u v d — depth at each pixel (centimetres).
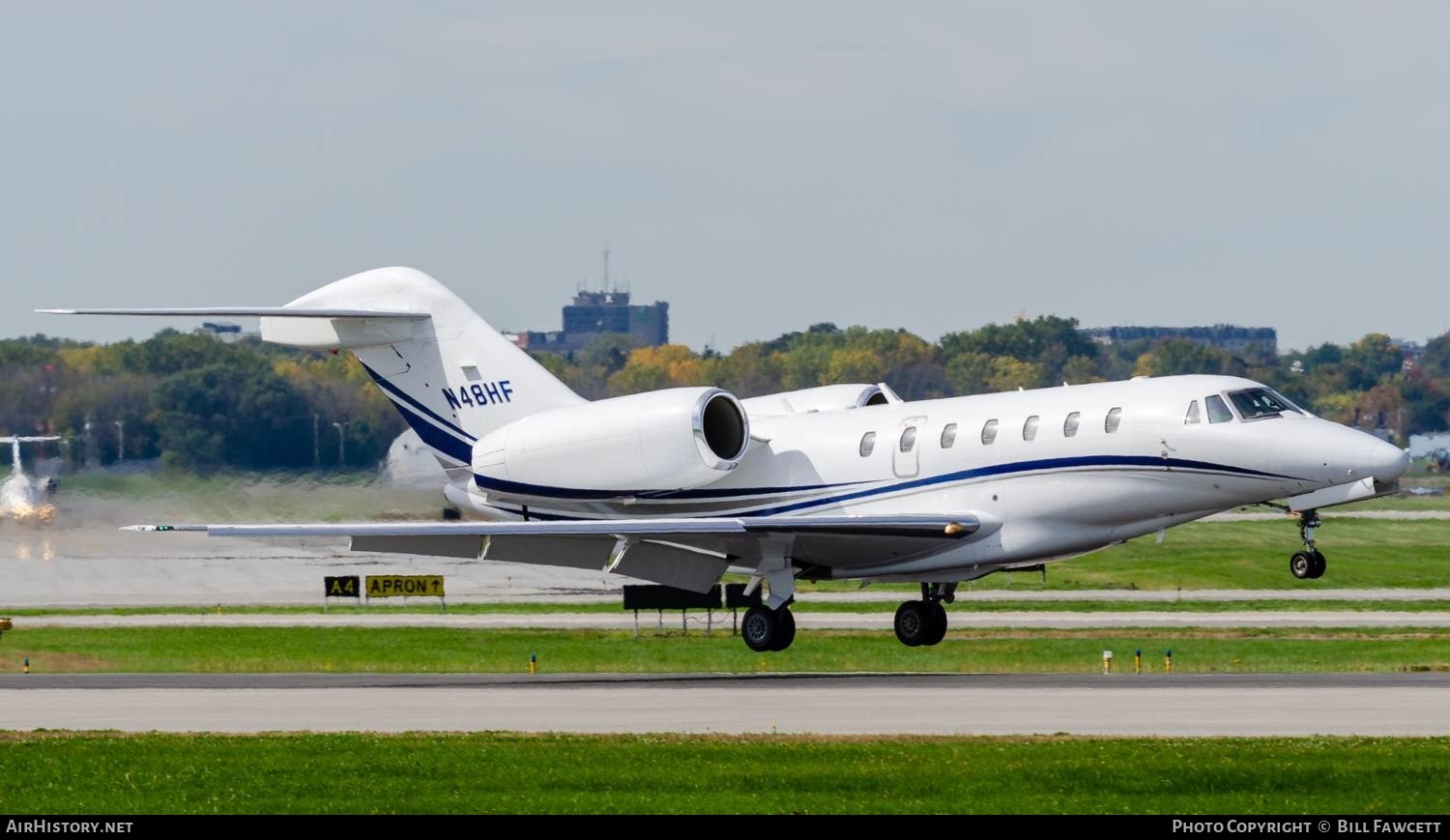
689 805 6184
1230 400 11000
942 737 7625
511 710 8988
